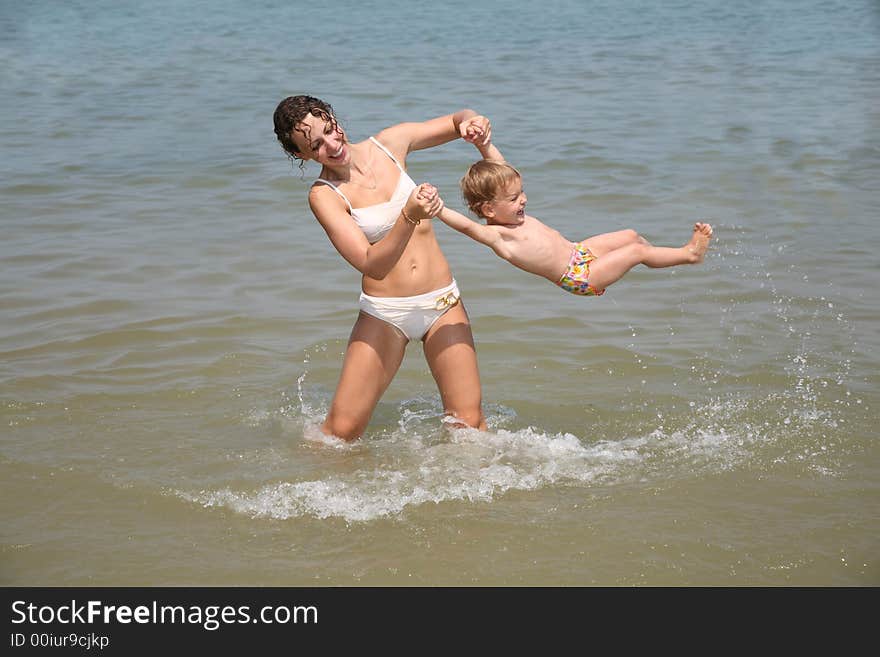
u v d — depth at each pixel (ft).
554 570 19.53
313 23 101.91
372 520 21.27
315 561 19.93
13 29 98.53
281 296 34.96
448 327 24.64
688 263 24.84
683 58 80.18
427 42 89.30
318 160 23.18
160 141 56.13
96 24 102.12
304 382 28.58
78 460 23.85
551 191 45.91
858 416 25.62
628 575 19.36
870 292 34.17
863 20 98.78
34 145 55.16
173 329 32.09
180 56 82.99
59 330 31.91
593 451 24.11
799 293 34.24
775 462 23.44
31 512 21.62
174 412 26.63
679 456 23.84
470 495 22.17
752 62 77.82
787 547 20.07
